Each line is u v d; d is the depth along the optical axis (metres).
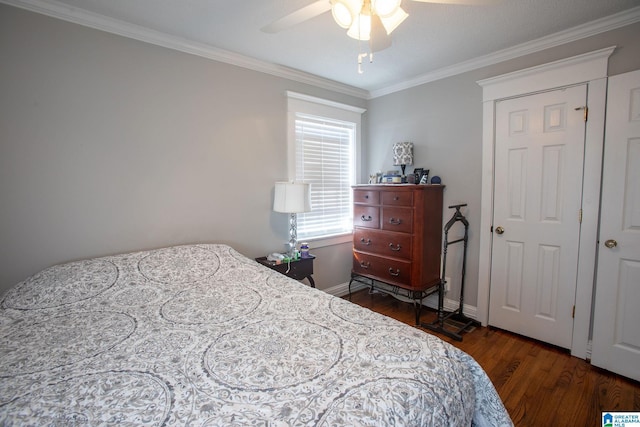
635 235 1.85
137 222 2.04
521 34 2.09
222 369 1.01
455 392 0.99
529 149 2.29
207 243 2.35
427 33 2.06
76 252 1.84
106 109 1.89
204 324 1.34
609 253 1.95
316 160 3.10
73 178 1.81
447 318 2.64
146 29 1.98
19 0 1.60
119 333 1.26
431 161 2.92
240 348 1.14
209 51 2.26
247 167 2.55
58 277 1.62
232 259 2.10
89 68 1.83
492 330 2.54
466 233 2.59
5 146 1.62
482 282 2.60
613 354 1.95
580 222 2.08
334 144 3.26
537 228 2.28
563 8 1.77
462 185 2.70
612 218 1.93
